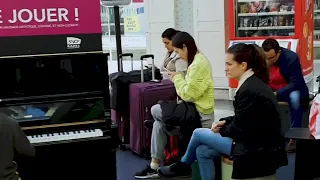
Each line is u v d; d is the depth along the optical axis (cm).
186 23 745
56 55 296
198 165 351
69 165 296
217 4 703
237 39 616
